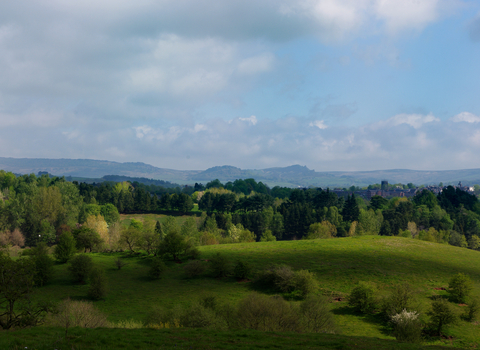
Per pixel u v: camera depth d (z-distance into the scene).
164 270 66.44
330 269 70.69
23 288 25.47
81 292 54.97
